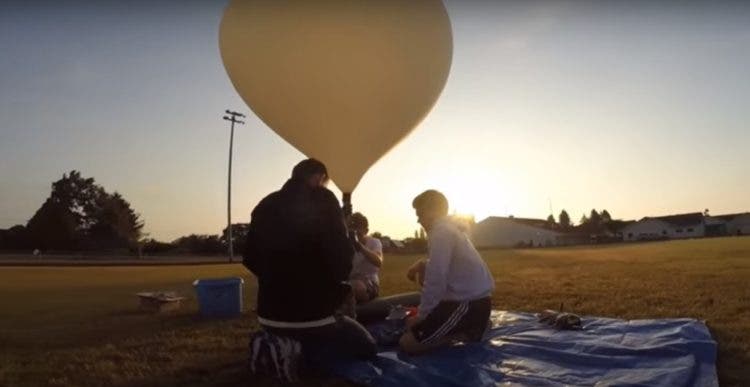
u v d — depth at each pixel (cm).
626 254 2022
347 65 581
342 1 582
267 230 396
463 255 433
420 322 421
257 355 397
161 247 4634
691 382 347
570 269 1316
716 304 645
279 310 397
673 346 407
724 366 395
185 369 439
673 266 1255
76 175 5309
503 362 398
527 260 1866
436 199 437
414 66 604
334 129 600
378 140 614
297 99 595
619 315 612
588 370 379
